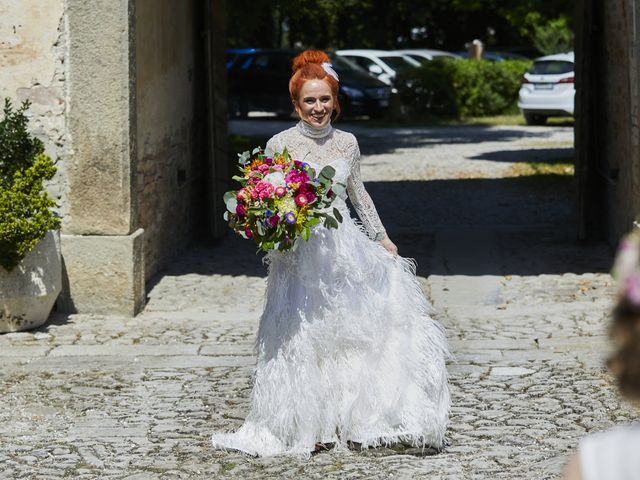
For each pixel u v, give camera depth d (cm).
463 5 4578
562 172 2019
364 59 3581
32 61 933
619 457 228
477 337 871
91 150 936
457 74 3406
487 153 2416
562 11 3791
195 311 973
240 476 577
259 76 3166
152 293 1043
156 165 1120
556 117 3406
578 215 1274
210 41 1312
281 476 574
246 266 1190
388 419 604
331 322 595
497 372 770
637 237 230
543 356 808
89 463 602
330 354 601
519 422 661
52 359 816
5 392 737
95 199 941
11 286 880
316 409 599
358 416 604
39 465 598
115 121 933
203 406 705
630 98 1060
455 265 1191
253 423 623
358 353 603
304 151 619
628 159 1098
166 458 608
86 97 931
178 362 808
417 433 599
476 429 650
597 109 1321
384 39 4888
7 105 910
